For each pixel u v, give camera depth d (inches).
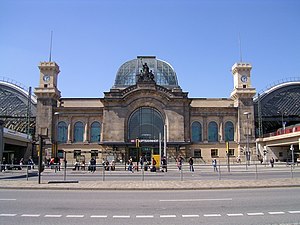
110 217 583.5
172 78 3927.2
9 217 584.1
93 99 3875.5
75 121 3634.4
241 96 3703.3
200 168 2522.1
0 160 2246.6
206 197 847.1
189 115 3614.7
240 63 3796.8
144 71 3587.6
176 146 3440.0
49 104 3599.9
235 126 3690.9
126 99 3494.1
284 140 3122.5
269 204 723.4
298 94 4315.9
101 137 3548.2
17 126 3924.7
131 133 3506.4
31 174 1801.2
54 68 3703.3
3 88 4215.1
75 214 610.5
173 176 1649.9
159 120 3531.0
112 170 2277.3
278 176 1600.6
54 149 2733.8
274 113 4183.1
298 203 736.3
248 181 1246.3
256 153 3609.7
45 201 772.0
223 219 566.9
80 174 1811.0
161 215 601.9
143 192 973.2
